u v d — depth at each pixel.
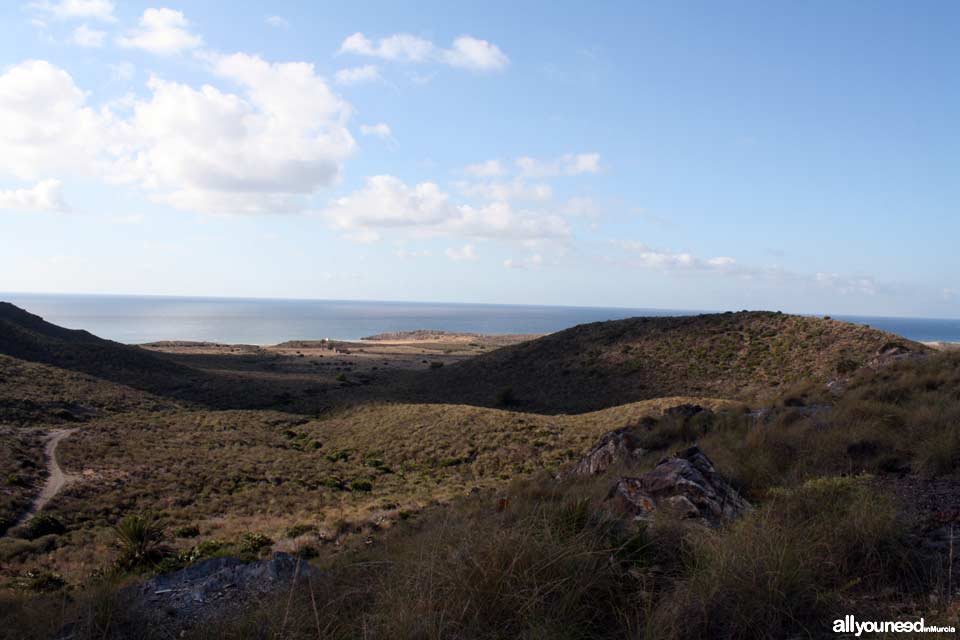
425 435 38.25
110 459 31.66
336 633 3.56
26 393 45.50
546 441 34.50
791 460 8.28
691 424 15.75
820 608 3.28
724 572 3.45
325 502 26.12
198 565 6.29
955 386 11.38
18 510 22.64
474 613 3.39
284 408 55.72
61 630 4.58
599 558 3.93
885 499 4.79
